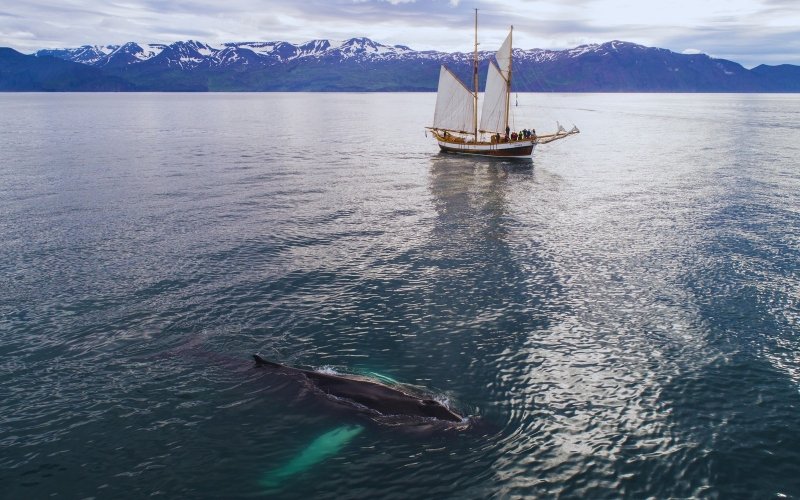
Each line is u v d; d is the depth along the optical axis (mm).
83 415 21016
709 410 21453
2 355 25422
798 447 19234
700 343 26891
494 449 19094
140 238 43719
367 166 88438
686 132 151250
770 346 26531
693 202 58094
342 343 26953
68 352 25766
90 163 85438
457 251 41469
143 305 31016
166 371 24125
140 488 17328
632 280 35156
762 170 79562
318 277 35750
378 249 41875
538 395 22531
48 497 16891
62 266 37062
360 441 19312
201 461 18531
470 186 70438
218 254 40031
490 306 31359
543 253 40875
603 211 54688
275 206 56156
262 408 21219
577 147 118188
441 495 17000
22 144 113688
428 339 27406
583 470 18141
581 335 27797
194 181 70312
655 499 16922
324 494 17062
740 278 35188
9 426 20297
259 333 27891
